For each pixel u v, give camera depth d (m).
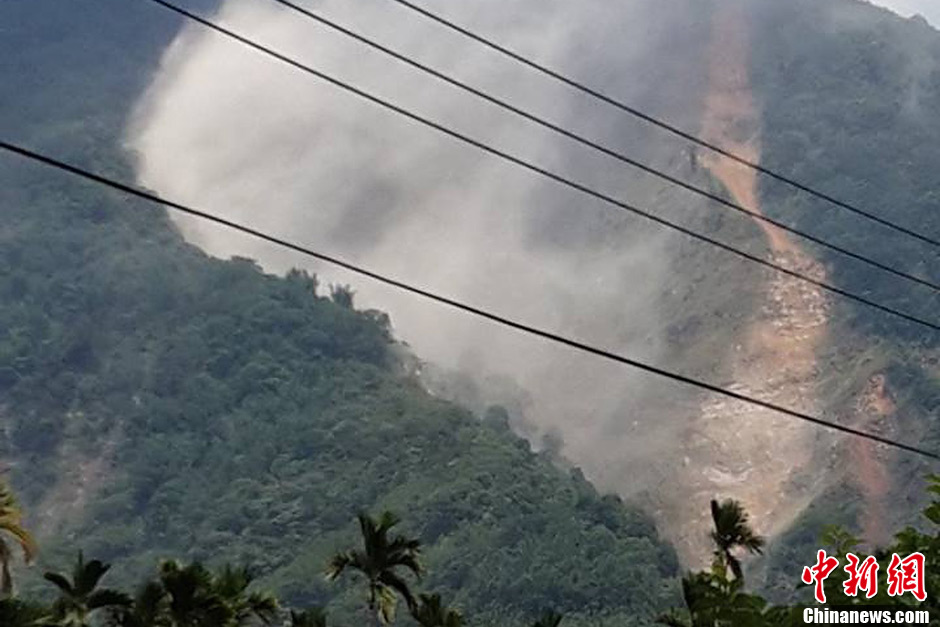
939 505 89.12
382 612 108.00
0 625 67.38
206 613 81.19
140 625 80.69
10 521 70.88
